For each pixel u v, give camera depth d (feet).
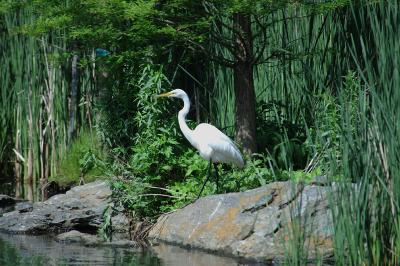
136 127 55.52
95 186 52.16
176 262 37.76
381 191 27.58
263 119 55.06
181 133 52.37
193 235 41.98
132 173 48.01
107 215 45.98
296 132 53.47
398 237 27.07
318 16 53.26
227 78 56.29
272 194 40.55
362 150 27.50
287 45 54.19
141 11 43.50
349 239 27.14
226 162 45.55
